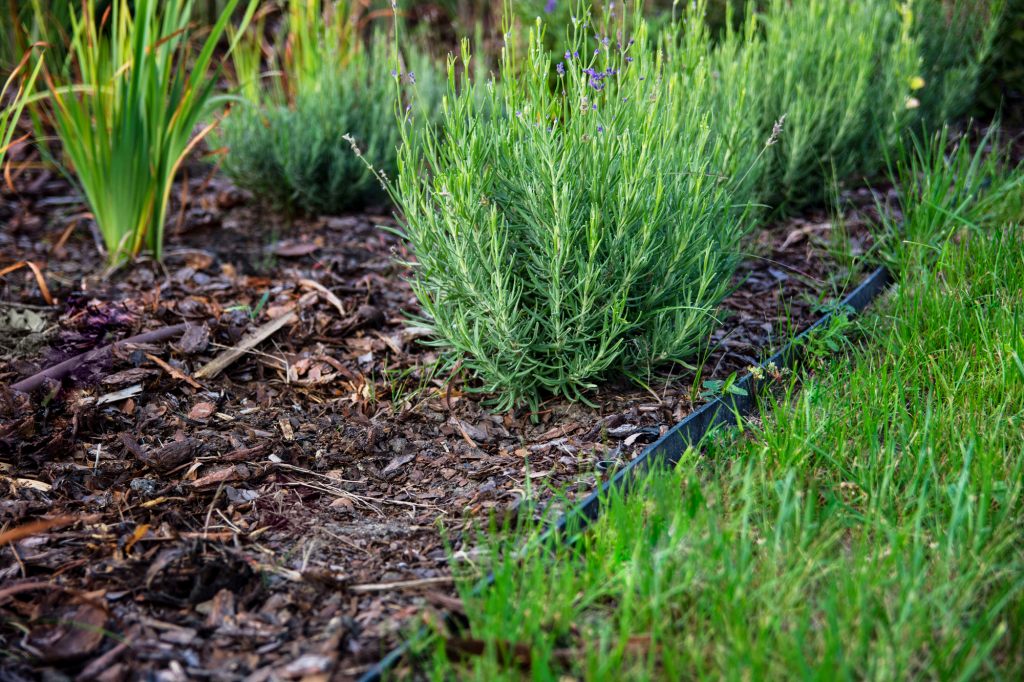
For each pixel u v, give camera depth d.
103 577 2.39
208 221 5.26
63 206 5.44
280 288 4.32
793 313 4.01
